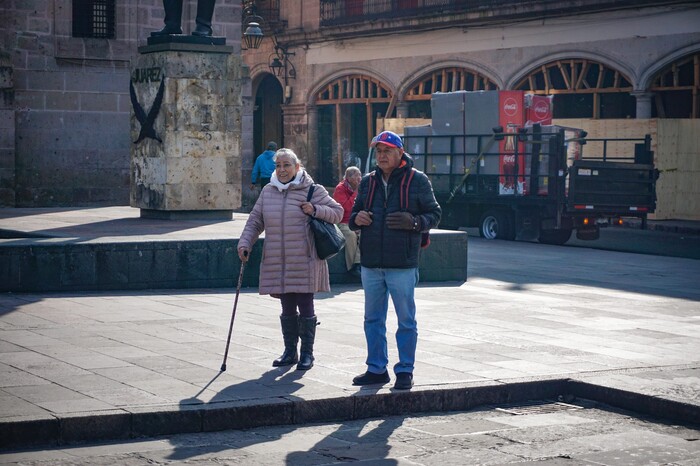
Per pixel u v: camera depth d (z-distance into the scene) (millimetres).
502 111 22891
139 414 6621
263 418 7012
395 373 7672
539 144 22250
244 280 13406
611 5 29344
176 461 6117
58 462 6020
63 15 25609
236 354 8711
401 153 7797
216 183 17469
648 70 28750
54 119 25688
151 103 17391
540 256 19438
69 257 12477
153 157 17406
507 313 11617
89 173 26125
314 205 8258
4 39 25031
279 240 8258
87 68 25938
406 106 37062
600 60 30000
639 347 9594
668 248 21828
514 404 7883
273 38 42562
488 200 23203
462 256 15016
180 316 10688
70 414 6492
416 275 7781
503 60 32875
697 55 27906
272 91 46062
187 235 13891
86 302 11562
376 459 6258
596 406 7855
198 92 17234
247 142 29062
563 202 21766
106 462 6055
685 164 27922
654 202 22625
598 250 21125
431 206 7750
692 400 7441
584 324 10938
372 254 7676
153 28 26594
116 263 12719
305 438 6742
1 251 12156
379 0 38125
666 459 6379
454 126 23891
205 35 17500
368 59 38375
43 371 7797
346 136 40625
